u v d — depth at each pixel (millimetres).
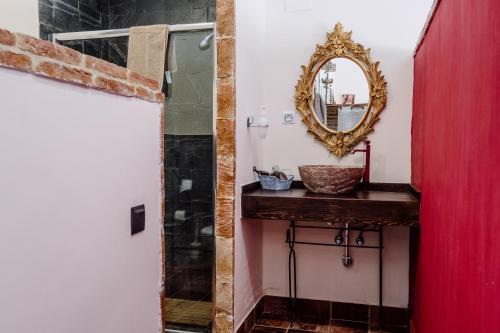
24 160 850
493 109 928
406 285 2826
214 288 2424
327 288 2984
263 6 2967
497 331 858
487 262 950
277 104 3014
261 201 2502
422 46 2352
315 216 2443
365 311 2912
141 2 3260
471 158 1136
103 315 1123
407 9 2760
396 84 2793
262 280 3090
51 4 2691
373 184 2830
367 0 2818
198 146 3064
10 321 820
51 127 922
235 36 2330
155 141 1401
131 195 1254
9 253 815
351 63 2863
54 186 933
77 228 1011
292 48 2967
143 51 2520
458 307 1257
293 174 2994
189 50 2555
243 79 2523
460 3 1333
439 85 1730
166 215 3143
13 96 821
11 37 809
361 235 2838
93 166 1069
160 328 1458
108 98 1128
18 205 835
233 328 2410
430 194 1942
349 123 2885
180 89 2609
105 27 3291
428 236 1975
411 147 2777
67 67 955
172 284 3143
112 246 1159
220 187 2393
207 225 3070
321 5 2902
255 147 2850
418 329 2314
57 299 947
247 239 2691
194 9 3172
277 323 2893
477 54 1091
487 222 958
